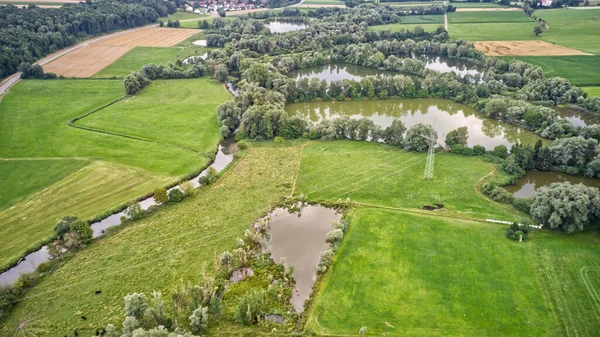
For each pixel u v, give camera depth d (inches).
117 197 3715.6
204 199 3750.0
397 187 3860.7
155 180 3986.2
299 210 3604.8
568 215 3139.8
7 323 2532.0
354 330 2445.9
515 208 3501.5
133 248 3139.8
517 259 2938.0
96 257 3048.7
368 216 3454.7
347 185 3922.2
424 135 4379.9
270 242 3230.8
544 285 2714.1
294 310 2620.6
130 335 2274.9
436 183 3900.1
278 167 4271.7
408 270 2871.6
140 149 4584.2
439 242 3125.0
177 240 3225.9
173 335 2234.3
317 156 4458.7
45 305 2652.6
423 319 2501.2
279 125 4894.2
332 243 3203.7
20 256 3016.7
